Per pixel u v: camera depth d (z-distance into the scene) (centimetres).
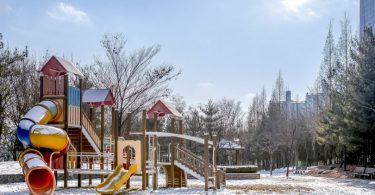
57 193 2052
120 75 4297
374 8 6912
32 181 1850
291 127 6091
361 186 2784
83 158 2608
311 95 7656
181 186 2608
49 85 2273
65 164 2258
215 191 2267
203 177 2423
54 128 2000
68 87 2278
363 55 3962
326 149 5588
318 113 5991
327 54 5969
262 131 6906
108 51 8244
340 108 4275
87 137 2461
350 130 3922
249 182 3300
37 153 1969
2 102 4184
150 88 4347
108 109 4938
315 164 7031
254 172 3984
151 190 2245
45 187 1822
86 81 4356
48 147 1988
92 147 2500
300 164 7206
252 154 7344
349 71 4200
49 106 2155
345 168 4466
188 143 6091
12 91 4297
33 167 1778
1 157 4597
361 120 3762
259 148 6831
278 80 7488
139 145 2322
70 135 2461
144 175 2234
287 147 6538
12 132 4272
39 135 1947
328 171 4788
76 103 2370
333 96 4638
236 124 7225
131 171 2108
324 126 4753
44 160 1955
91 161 2669
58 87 2266
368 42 3966
